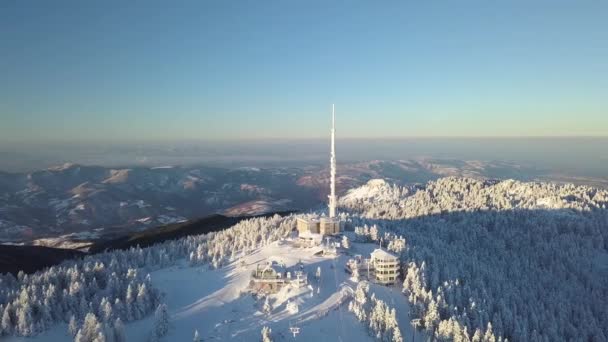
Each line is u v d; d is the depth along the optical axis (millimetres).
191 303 128750
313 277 133125
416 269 129125
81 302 117562
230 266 152750
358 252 158000
